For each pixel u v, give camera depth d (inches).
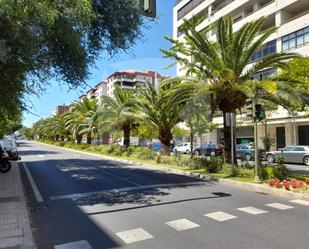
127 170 721.0
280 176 520.7
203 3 1796.3
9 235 236.5
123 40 467.5
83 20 336.8
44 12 257.0
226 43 577.3
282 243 219.5
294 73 746.2
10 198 378.9
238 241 224.4
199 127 1338.6
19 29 315.9
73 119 2042.3
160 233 246.2
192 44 613.0
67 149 1973.4
